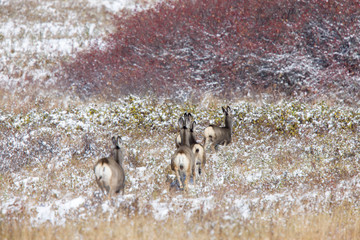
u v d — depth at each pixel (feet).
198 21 304.30
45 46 367.25
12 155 148.66
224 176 127.95
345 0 274.16
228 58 279.08
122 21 353.10
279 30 278.87
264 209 96.94
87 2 461.78
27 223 85.97
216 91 271.28
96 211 90.22
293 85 263.08
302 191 114.62
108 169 98.07
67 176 129.90
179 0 338.95
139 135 182.09
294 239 80.64
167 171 133.39
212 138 156.35
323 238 82.28
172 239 76.64
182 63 281.54
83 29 400.88
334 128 179.52
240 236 79.15
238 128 185.47
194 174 120.98
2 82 303.07
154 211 96.84
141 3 437.58
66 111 209.36
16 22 408.05
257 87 271.28
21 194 113.29
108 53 310.86
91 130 178.60
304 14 280.10
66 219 89.51
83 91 281.74
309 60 268.21
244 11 301.43
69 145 162.09
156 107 207.82
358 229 88.28
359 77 253.24
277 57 269.64
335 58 272.10
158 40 300.81
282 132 178.91
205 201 105.81
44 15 426.92
